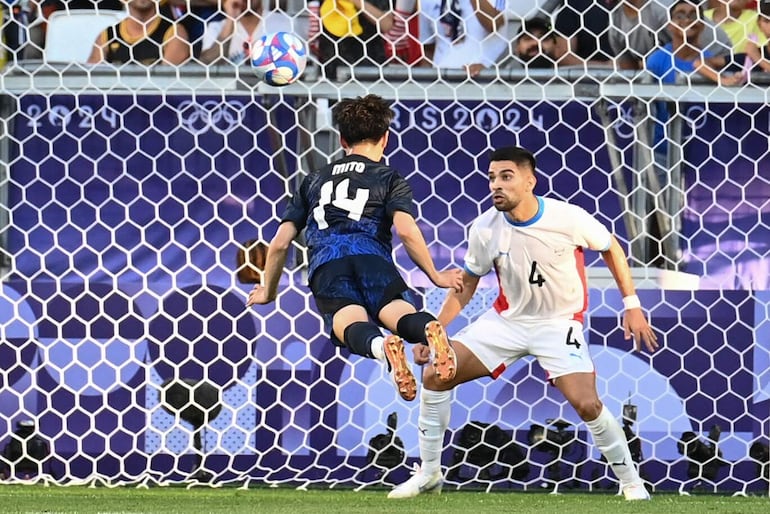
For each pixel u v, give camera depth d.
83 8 22.59
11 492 18.30
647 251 21.89
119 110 21.88
